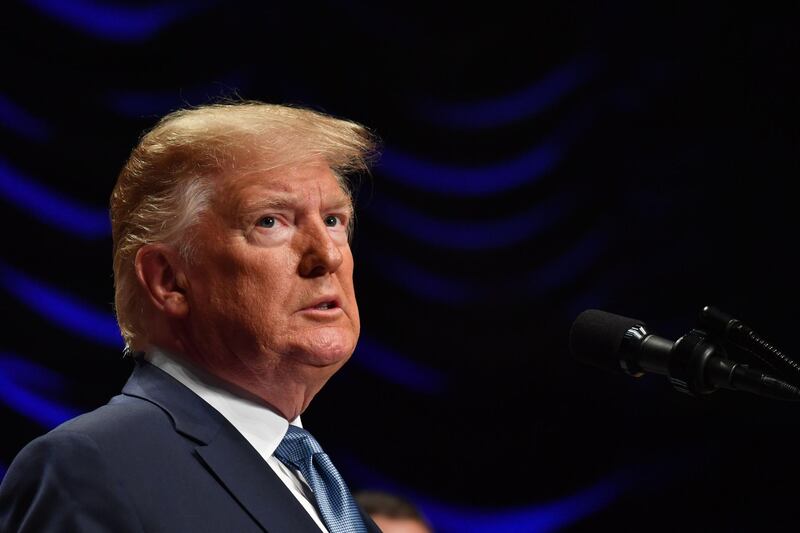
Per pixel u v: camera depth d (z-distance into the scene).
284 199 4.08
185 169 4.11
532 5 14.86
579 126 14.97
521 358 14.92
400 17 14.53
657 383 14.73
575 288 14.91
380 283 14.95
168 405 3.96
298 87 13.68
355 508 4.26
